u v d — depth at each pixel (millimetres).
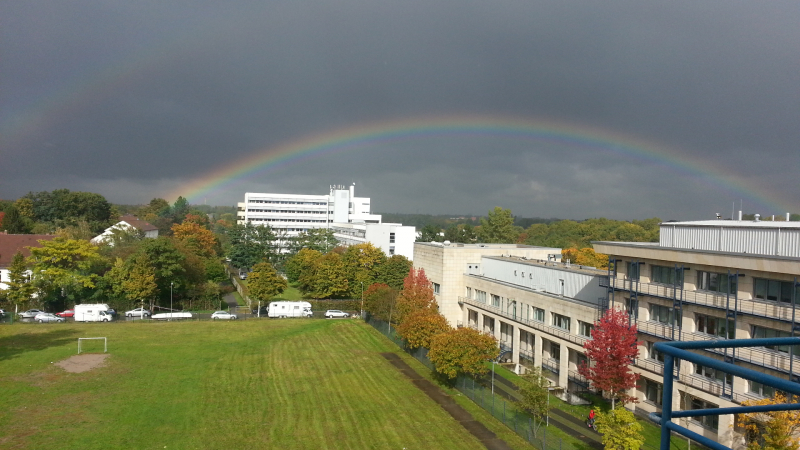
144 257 88000
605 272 55656
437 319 59000
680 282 40750
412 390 50344
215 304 97000
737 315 35875
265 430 39906
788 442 26344
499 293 67812
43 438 37188
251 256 146375
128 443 36906
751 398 34188
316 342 70125
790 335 32312
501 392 50312
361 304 91312
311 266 110812
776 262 32500
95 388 48719
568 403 48188
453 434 39719
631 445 31938
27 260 89938
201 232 140375
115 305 89500
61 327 76062
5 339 67500
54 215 182500
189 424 40781
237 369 56750
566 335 52000
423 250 87375
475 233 182750
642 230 194125
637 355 40562
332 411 44281
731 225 38406
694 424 39375
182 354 62500
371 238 157750
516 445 37875
